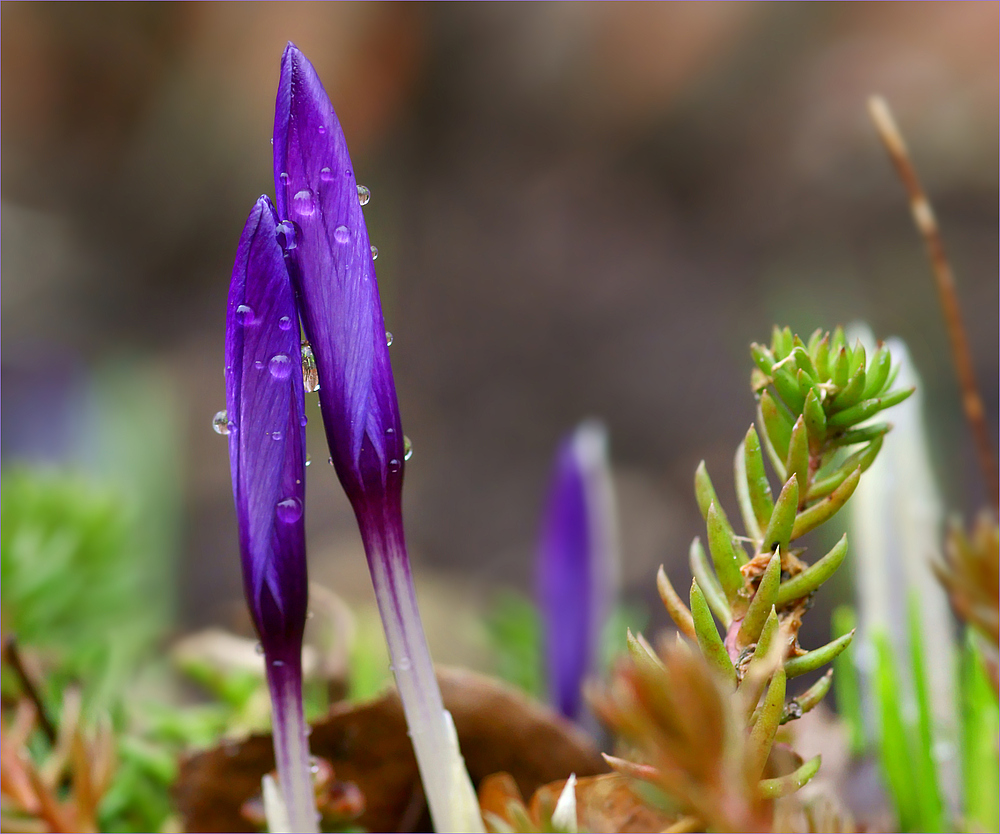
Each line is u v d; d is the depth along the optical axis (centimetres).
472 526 164
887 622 29
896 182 176
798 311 169
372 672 34
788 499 25
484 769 29
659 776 24
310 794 26
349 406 26
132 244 186
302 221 25
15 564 36
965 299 152
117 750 31
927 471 29
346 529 129
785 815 25
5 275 171
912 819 28
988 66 176
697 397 170
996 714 28
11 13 182
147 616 41
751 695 24
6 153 183
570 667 33
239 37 186
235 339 25
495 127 204
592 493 34
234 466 26
